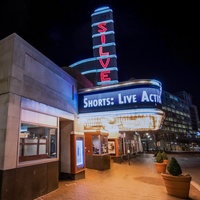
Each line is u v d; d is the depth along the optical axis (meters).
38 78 7.59
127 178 10.46
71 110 10.02
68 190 7.81
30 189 6.42
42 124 7.58
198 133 120.62
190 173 12.80
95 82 30.12
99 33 32.31
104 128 15.52
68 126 10.30
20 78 6.59
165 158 13.14
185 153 39.81
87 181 9.59
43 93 7.77
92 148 14.14
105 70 30.16
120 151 20.70
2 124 5.90
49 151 8.03
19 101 6.40
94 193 7.37
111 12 32.97
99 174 11.85
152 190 7.82
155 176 11.12
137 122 12.55
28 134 6.96
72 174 9.73
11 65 6.29
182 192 6.79
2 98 6.16
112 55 30.61
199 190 7.84
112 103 9.84
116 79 29.56
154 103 9.09
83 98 10.73
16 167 5.96
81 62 32.72
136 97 9.31
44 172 7.25
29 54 7.22
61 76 9.40
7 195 5.50
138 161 20.95
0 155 5.67
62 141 10.28
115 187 8.33
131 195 7.11
